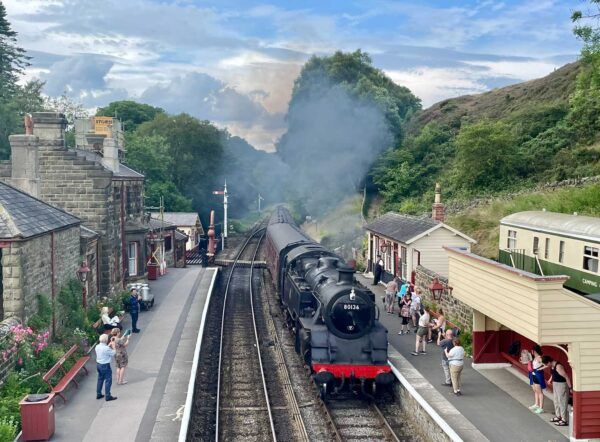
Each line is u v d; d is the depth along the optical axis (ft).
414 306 66.44
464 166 130.62
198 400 49.57
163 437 38.75
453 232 81.87
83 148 103.19
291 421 45.60
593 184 97.30
